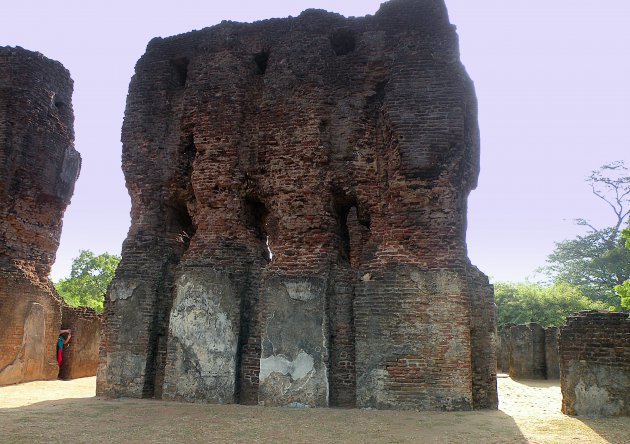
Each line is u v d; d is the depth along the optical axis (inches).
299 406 413.1
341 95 476.7
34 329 605.6
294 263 447.5
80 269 1486.2
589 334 376.8
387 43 474.3
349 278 443.2
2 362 567.8
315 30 494.9
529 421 344.5
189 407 405.1
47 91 645.9
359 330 415.8
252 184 486.0
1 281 574.9
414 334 403.5
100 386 470.9
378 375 403.2
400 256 420.5
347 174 461.7
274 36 506.6
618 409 360.8
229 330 447.5
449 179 427.5
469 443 283.1
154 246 494.9
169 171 509.4
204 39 522.3
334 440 291.0
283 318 433.4
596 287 1600.6
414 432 311.3
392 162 442.0
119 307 479.2
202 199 485.1
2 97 607.8
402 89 447.5
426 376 395.9
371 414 371.2
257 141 490.6
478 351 421.4
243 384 442.9
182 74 544.7
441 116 437.4
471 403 392.2
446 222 422.0
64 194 663.8
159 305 479.8
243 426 329.7
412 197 429.7
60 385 581.9
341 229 476.4
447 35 454.3
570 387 377.1
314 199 458.6
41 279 629.9
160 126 519.2
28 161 613.3
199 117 500.7
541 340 758.5
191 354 448.5
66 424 333.7
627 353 363.6
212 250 470.0
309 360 421.1
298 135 472.1
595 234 1744.6
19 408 395.5
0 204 583.5
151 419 352.5
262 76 507.5
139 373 462.0
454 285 408.2
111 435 303.1
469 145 456.8
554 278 1733.5
